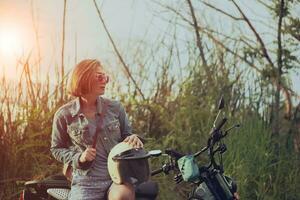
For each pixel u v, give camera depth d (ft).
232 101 26.12
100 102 14.51
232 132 24.54
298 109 27.02
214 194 14.60
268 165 24.84
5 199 22.56
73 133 14.44
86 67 14.35
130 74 26.73
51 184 15.71
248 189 24.20
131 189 13.91
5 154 22.81
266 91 26.71
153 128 25.77
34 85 24.61
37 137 23.52
